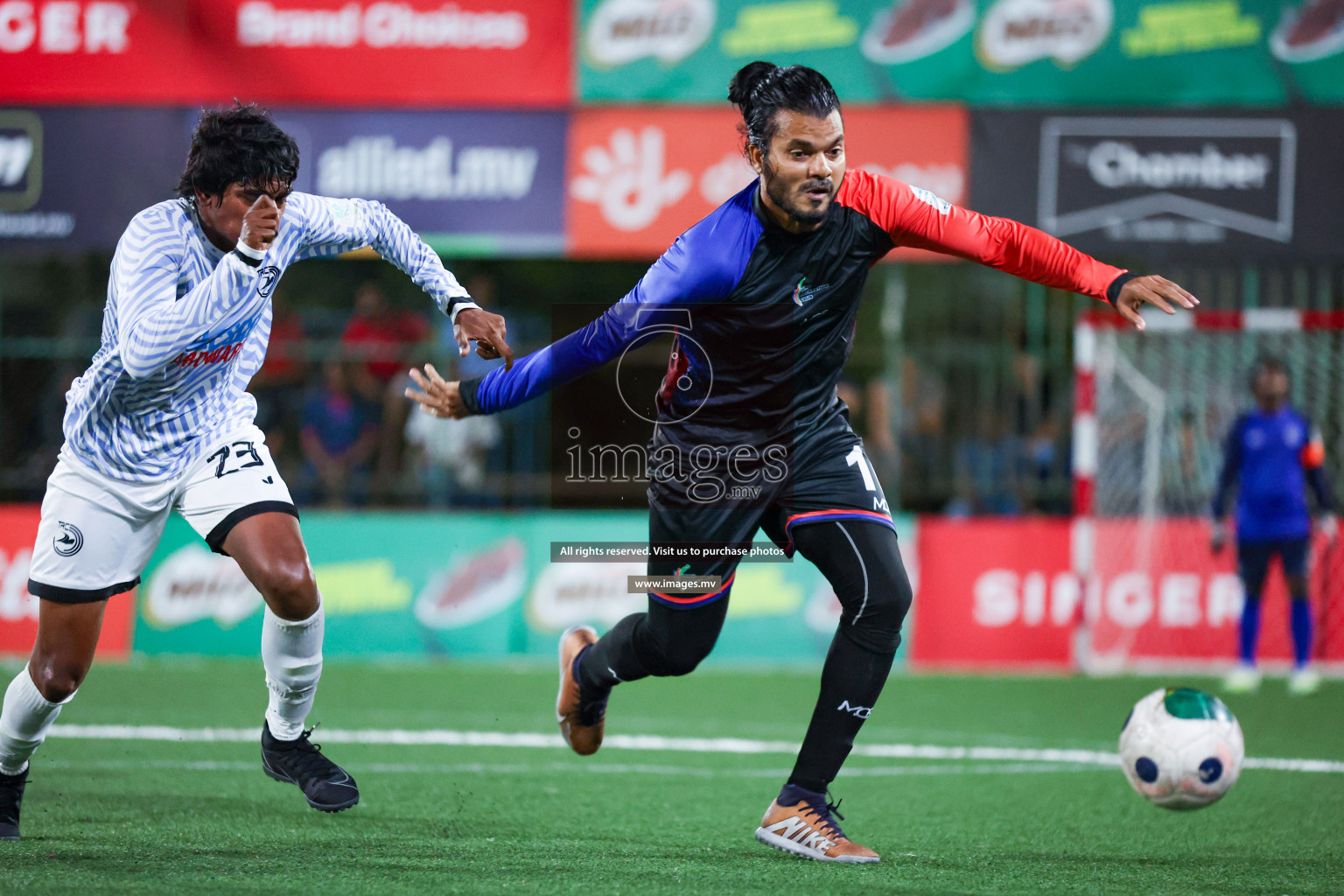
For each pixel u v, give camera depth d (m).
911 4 28.53
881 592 12.29
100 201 29.05
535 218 28.98
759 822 14.46
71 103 28.92
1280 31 28.00
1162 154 28.30
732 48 28.64
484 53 28.83
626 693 25.17
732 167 28.75
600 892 10.91
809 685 26.48
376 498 31.91
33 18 28.84
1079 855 12.95
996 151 28.56
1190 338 30.50
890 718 22.91
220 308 10.69
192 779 16.12
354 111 28.89
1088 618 28.88
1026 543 29.66
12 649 28.50
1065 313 32.72
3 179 29.03
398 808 14.75
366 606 29.53
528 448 32.06
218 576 28.97
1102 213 28.44
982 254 12.31
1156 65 28.27
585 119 28.88
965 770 18.25
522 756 18.69
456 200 28.98
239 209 11.19
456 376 32.19
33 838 12.58
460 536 29.77
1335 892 11.49
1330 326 28.20
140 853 12.05
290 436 32.47
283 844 12.66
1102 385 30.52
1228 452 26.52
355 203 12.79
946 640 29.50
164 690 24.14
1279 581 29.36
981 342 33.12
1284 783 17.20
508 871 11.70
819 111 11.20
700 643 13.10
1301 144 28.08
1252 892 11.44
